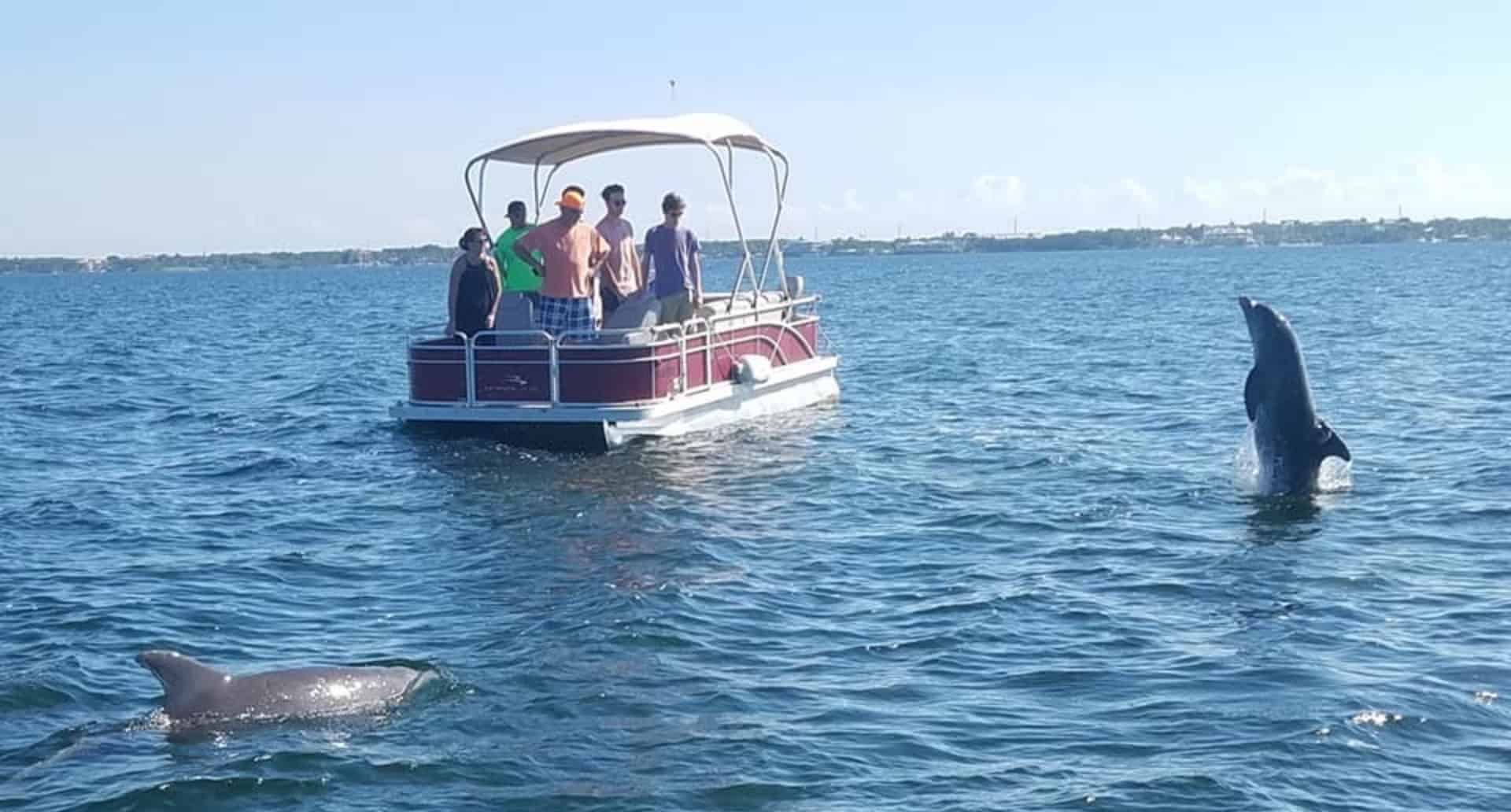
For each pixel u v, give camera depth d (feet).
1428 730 30.63
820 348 113.19
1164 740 30.40
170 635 38.37
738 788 28.35
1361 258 493.36
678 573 43.93
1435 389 84.58
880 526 50.37
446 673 34.55
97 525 51.62
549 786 28.48
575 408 65.51
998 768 29.22
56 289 474.49
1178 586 41.73
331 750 29.94
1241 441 66.08
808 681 34.32
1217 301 207.00
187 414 82.79
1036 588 41.83
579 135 70.64
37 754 30.07
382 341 152.56
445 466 61.87
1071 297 231.09
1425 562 43.88
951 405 81.87
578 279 66.13
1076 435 69.31
